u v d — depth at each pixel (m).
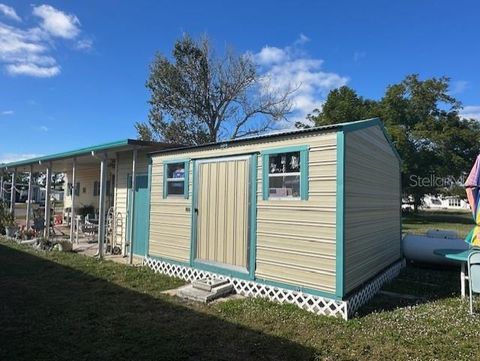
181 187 8.27
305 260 5.86
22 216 22.75
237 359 4.01
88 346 4.26
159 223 8.77
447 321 5.23
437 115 30.56
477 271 5.61
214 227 7.36
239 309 5.68
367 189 6.78
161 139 25.55
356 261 6.07
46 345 4.27
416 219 30.42
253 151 6.71
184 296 6.39
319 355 4.11
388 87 31.23
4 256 9.93
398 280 8.16
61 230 17.61
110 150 10.29
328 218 5.63
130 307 5.75
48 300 6.00
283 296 6.07
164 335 4.61
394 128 28.00
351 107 30.16
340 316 5.38
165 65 24.73
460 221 28.16
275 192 6.36
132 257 9.55
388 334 4.72
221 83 25.69
